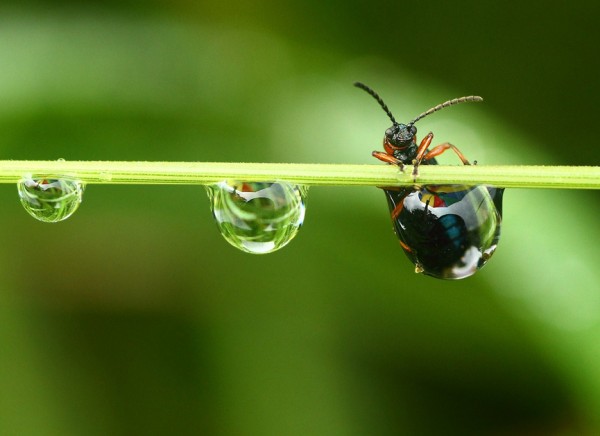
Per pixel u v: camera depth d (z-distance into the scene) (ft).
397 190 0.33
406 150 0.36
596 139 0.48
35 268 0.38
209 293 0.38
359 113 0.39
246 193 0.33
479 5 0.50
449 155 0.39
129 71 0.38
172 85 0.38
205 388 0.38
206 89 0.38
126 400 0.38
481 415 0.39
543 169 0.32
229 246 0.39
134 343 0.38
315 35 0.41
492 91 0.49
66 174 0.32
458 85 0.49
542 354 0.36
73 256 0.38
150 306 0.39
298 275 0.38
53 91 0.37
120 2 0.39
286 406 0.38
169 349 0.38
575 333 0.36
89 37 0.38
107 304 0.38
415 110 0.40
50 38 0.38
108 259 0.38
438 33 0.49
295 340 0.38
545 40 0.50
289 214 0.33
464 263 0.33
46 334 0.38
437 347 0.38
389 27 0.46
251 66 0.39
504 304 0.36
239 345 0.38
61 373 0.38
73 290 0.38
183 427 0.38
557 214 0.37
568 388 0.36
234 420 0.38
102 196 0.37
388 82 0.40
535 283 0.36
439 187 0.33
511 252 0.36
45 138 0.37
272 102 0.39
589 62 0.49
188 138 0.38
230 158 0.38
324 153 0.38
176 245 0.39
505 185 0.32
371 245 0.37
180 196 0.38
